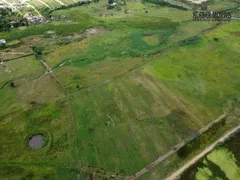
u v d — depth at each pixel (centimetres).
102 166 4341
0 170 4219
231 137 4922
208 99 5922
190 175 4216
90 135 4916
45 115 5359
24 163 4344
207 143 4797
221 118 5388
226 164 4416
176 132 5028
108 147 4684
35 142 4762
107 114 5434
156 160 4462
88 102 5769
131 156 4522
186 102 5812
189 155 4550
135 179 4150
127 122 5238
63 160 4419
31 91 6106
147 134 4969
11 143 4716
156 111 5538
